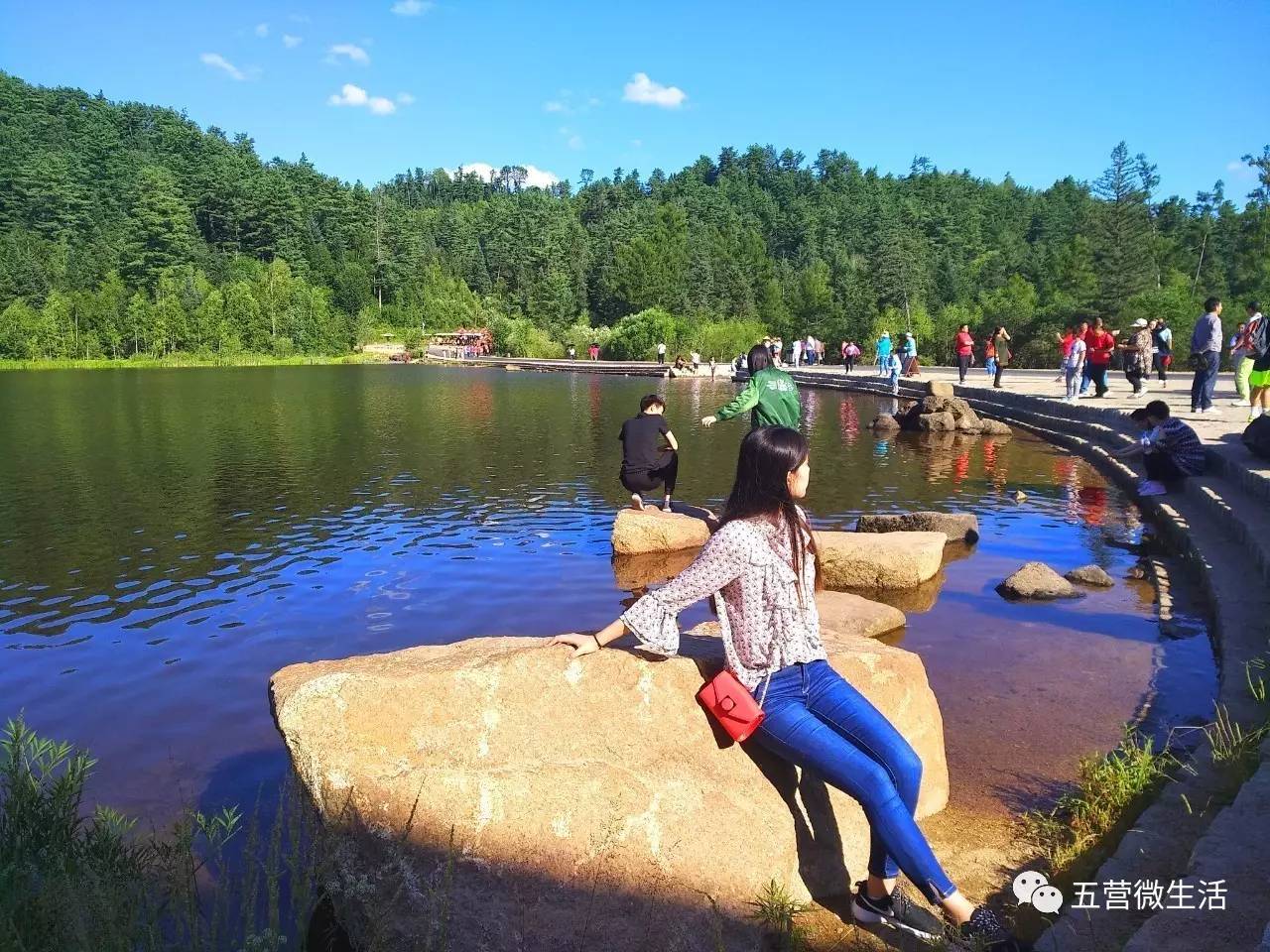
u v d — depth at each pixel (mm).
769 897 3348
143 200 95312
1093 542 9664
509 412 26672
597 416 24922
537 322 94000
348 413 26438
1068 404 19609
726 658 3299
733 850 3334
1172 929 2963
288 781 3666
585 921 3182
